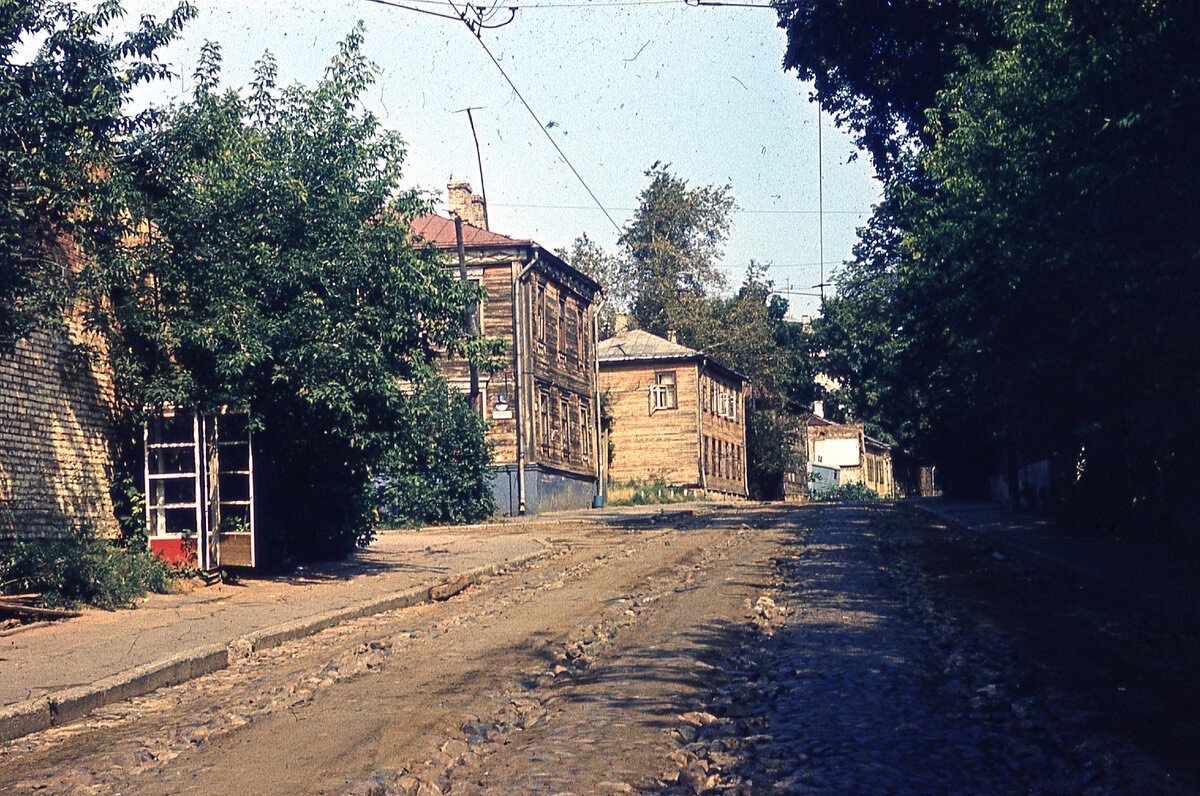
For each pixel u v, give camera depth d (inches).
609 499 2165.4
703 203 2960.1
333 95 716.7
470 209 1843.0
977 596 580.7
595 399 2068.2
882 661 401.7
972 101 710.5
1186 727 299.0
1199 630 443.2
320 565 829.8
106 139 577.9
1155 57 426.0
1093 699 333.7
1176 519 749.3
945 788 246.5
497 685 375.6
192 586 681.6
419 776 264.8
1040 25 547.5
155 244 677.9
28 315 546.0
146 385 678.5
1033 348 599.5
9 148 530.0
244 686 412.8
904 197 770.2
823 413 3956.7
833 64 1057.5
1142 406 577.9
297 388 698.8
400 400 747.4
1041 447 853.8
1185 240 454.6
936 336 807.7
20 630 512.1
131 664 426.6
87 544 636.7
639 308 2945.4
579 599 610.9
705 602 571.5
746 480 2800.2
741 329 2888.8
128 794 264.1
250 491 740.7
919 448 1851.6
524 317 1678.2
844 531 1104.2
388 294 720.3
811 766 264.8
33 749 325.4
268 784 265.6
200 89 665.6
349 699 364.2
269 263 676.7
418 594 681.0
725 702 338.0
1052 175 518.6
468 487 1408.7
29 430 616.1
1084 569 631.8
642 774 260.8
